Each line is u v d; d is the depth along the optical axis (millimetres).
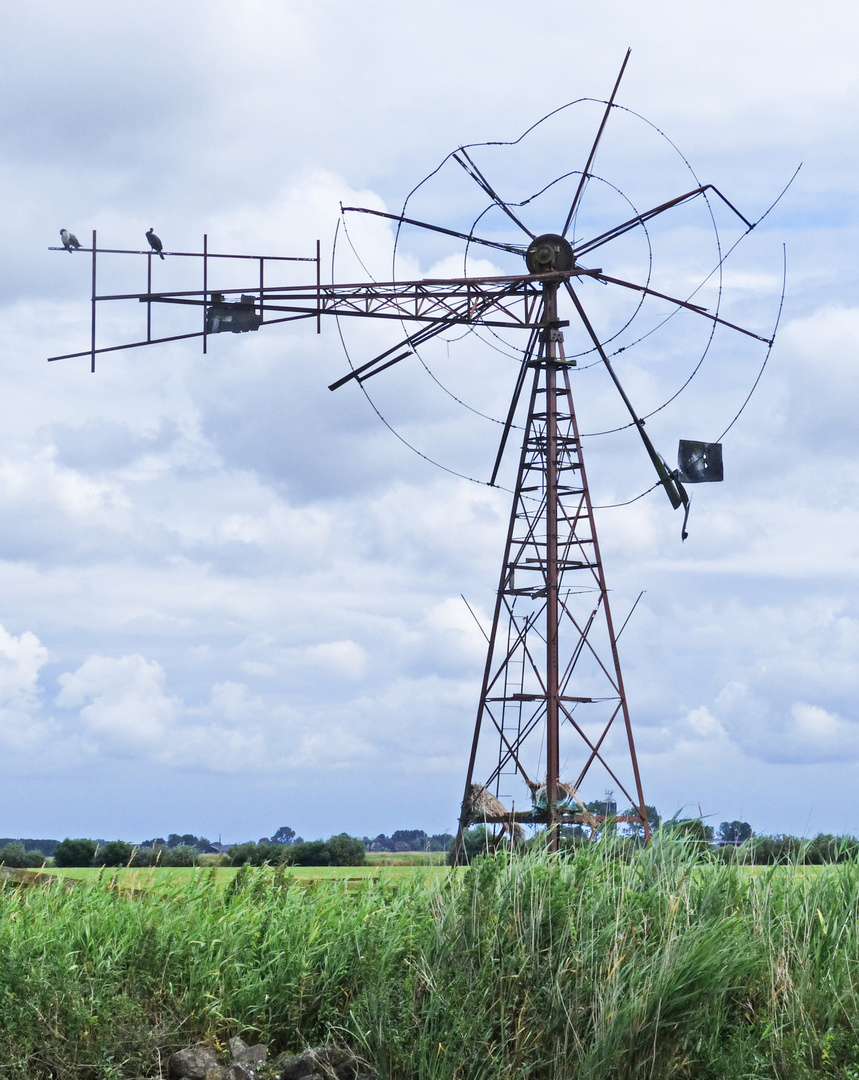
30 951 10344
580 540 28969
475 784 28172
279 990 10664
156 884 12641
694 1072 9984
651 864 12227
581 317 29219
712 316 27734
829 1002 10531
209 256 28312
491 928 10797
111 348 27969
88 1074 9555
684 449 28266
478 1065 9711
